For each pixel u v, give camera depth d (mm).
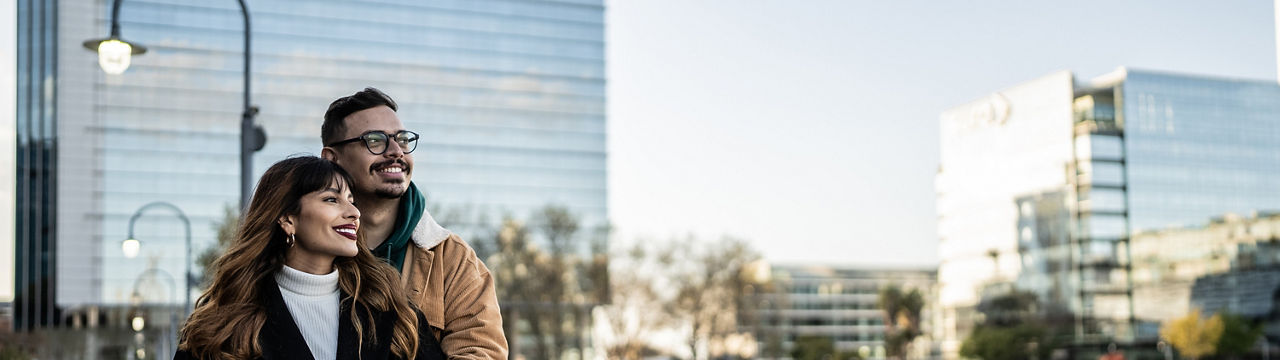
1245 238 123375
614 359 72250
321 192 3279
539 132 101875
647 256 73625
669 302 73562
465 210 81312
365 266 3361
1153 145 123250
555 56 103688
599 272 75438
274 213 3246
